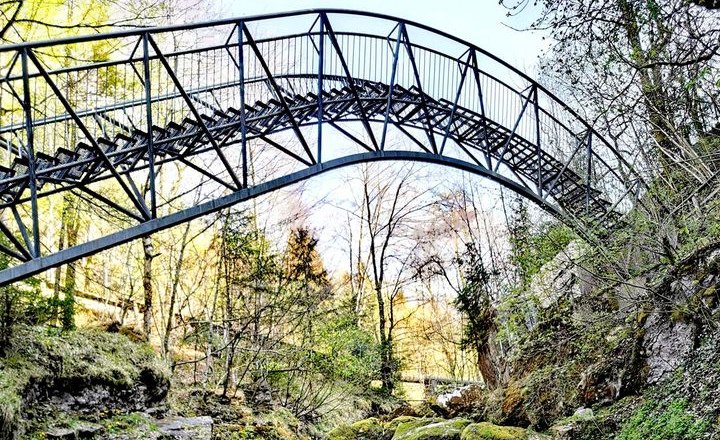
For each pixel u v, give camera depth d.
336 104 10.08
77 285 15.48
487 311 14.60
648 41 7.68
